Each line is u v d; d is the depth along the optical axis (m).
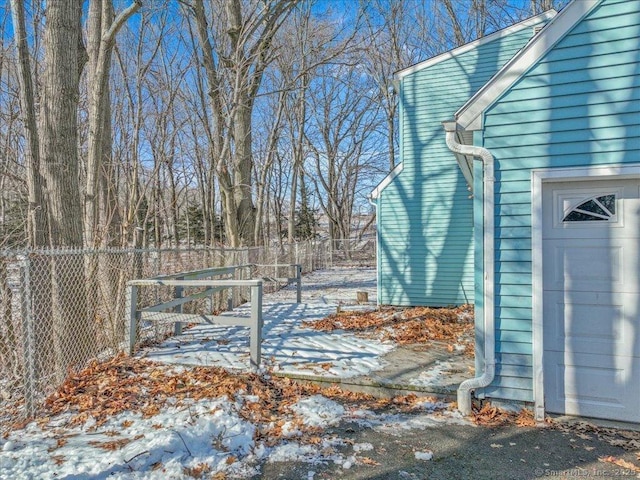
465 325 6.54
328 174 29.61
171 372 4.32
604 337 3.38
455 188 8.51
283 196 32.12
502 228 3.59
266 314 7.62
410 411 3.62
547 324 3.53
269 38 9.38
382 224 8.91
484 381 3.56
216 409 3.40
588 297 3.44
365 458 2.83
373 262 22.77
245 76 9.45
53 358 4.35
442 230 8.55
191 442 2.91
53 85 4.66
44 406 3.54
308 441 3.05
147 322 6.25
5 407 3.61
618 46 3.30
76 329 4.61
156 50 11.27
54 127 4.64
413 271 8.67
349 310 8.09
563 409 3.46
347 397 3.92
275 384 4.14
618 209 3.38
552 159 3.46
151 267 6.94
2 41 8.12
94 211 5.85
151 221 20.44
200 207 27.12
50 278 4.46
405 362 4.59
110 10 6.87
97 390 3.84
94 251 4.02
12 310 4.26
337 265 21.83
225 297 8.78
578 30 3.41
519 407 3.51
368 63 20.78
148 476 2.53
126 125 13.71
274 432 3.18
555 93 3.46
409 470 2.69
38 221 4.66
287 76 14.07
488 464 2.77
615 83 3.30
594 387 3.39
